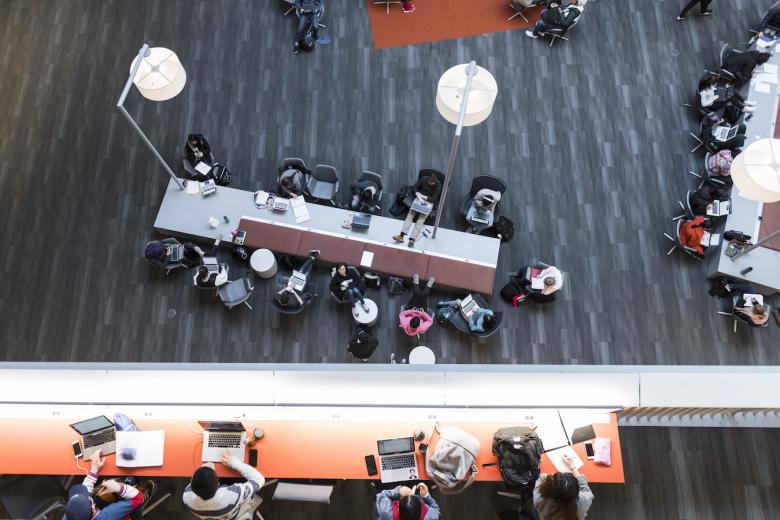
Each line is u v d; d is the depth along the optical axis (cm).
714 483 811
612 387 578
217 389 593
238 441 711
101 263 973
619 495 807
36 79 1109
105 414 719
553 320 928
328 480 741
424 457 703
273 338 925
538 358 909
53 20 1152
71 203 1012
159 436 715
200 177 995
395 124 1063
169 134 1063
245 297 914
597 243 971
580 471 696
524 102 1073
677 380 572
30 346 925
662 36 1120
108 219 1001
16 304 948
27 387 593
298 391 591
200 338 927
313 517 796
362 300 891
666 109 1063
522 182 1015
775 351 903
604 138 1044
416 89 1089
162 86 768
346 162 1039
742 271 907
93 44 1134
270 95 1090
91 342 927
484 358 910
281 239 942
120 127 1067
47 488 720
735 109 998
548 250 968
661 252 965
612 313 930
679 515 796
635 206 995
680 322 923
